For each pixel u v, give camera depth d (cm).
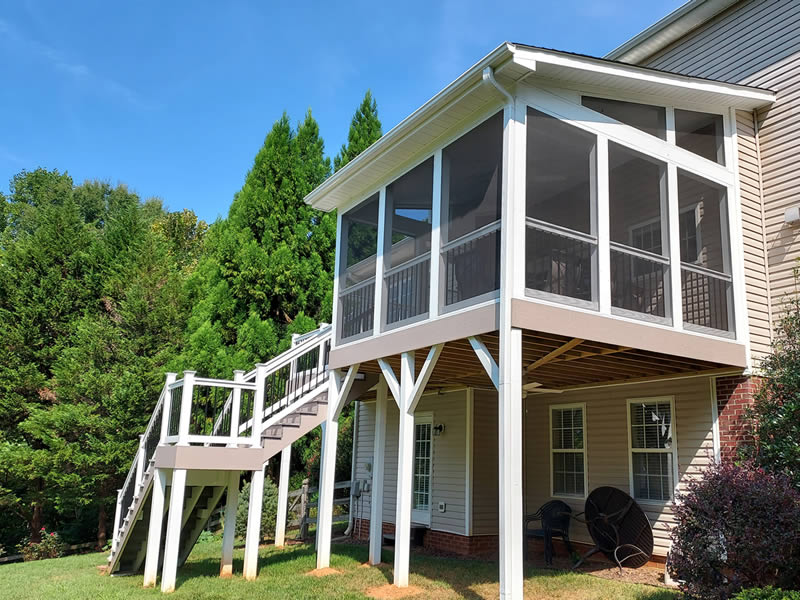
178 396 838
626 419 923
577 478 991
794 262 838
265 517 1302
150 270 1823
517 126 644
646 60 1113
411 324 771
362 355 865
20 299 1766
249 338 1686
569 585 710
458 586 734
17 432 1675
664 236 765
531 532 931
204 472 841
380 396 938
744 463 699
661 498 855
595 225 692
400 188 902
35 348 1762
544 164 796
